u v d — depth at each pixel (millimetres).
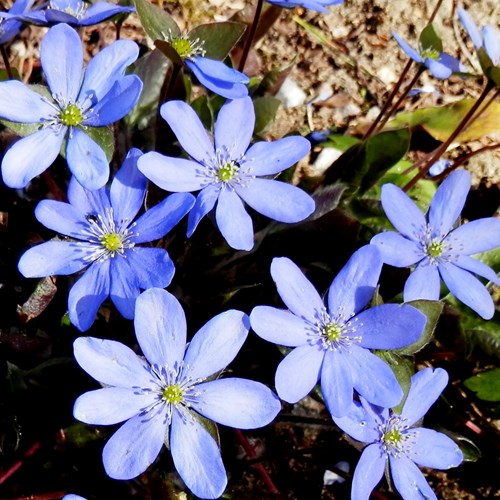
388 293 122
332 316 97
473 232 115
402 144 123
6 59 126
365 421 97
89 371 85
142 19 114
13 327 123
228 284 121
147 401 89
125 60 102
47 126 100
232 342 90
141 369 89
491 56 124
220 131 106
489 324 131
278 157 106
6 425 110
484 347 124
